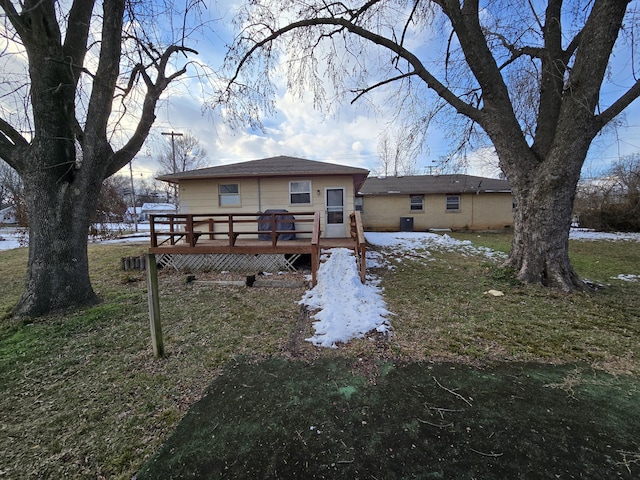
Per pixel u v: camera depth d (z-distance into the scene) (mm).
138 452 1755
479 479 1530
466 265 7066
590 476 1537
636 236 12375
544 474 1552
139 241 14102
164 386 2439
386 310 4059
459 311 4012
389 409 2090
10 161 4258
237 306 4453
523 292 4711
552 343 3066
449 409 2078
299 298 4816
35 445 1821
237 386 2418
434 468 1600
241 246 6805
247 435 1870
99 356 2973
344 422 1968
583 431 1853
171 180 10062
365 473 1576
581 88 4395
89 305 4484
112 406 2189
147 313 4168
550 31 5125
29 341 3322
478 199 16891
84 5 4430
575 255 8219
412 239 12141
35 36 3928
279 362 2805
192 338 3363
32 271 4180
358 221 6043
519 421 1947
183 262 7125
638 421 1936
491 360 2756
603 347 2971
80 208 4434
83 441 1852
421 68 5973
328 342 3160
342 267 5988
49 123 4164
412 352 2924
